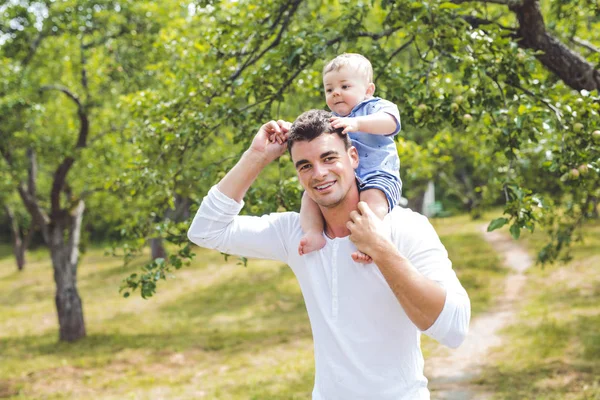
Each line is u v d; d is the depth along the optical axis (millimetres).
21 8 12375
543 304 13062
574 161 4605
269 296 17750
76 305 14375
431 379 8711
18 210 30688
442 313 2084
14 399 9844
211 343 13055
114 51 13633
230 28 6641
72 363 12133
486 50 5117
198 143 6215
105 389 10219
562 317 11570
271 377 9773
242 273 21172
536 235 22125
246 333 13789
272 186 5441
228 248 2598
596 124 4566
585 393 7340
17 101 12016
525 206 4348
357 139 2566
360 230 2098
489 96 5043
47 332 15844
